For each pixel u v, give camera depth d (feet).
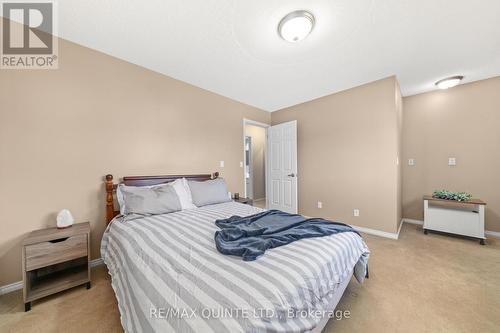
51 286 5.04
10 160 5.28
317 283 3.11
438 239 8.90
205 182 8.61
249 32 5.90
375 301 4.94
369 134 9.63
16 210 5.35
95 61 6.67
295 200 12.30
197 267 3.15
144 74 7.86
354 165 10.17
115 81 7.11
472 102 9.78
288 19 5.25
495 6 4.98
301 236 4.33
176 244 4.04
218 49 6.77
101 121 6.78
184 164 9.20
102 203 6.79
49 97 5.84
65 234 5.22
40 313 4.56
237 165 11.85
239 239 4.18
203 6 4.93
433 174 10.86
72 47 6.23
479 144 9.67
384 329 4.11
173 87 8.79
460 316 4.44
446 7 5.01
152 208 6.28
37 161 5.65
